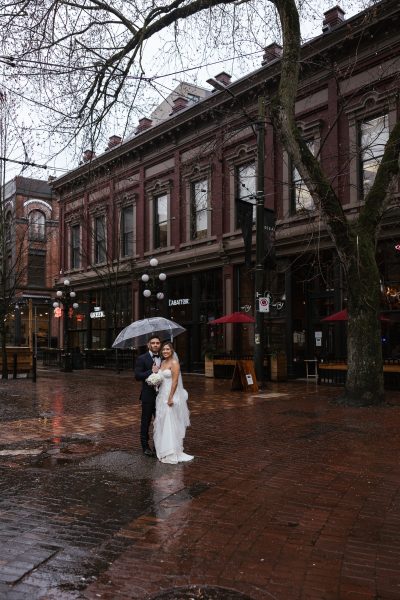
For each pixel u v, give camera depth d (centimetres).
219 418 1077
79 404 1340
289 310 2056
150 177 2778
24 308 4594
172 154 2642
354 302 1256
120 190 2919
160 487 589
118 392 1641
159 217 2755
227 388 1711
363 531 460
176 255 2573
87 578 366
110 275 2733
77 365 2947
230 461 711
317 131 1972
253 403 1314
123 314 2995
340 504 532
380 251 1803
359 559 402
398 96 1583
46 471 659
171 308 2667
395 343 1755
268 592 347
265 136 2150
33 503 533
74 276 3347
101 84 1232
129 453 762
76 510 511
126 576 370
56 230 4700
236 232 2261
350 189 1853
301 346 2081
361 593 348
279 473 649
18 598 337
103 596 340
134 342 849
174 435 705
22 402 1384
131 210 2938
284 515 500
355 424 991
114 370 2812
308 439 854
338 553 413
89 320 3275
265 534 452
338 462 702
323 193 1239
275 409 1202
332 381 1764
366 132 1845
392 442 825
